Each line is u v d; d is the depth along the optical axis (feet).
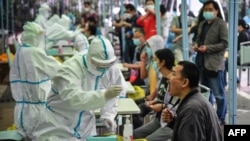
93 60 12.85
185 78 12.50
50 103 14.10
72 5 76.43
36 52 17.21
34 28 17.79
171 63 18.01
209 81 23.88
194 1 33.73
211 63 23.59
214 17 23.58
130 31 42.16
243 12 47.73
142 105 20.34
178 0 38.78
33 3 65.41
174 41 30.91
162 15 36.42
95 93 12.87
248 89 35.40
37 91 16.84
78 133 14.15
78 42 27.89
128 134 13.64
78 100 12.83
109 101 14.70
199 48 23.44
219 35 23.40
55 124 14.08
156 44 23.66
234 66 20.07
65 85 13.04
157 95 18.60
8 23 54.19
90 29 40.14
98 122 15.67
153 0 35.70
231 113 20.42
